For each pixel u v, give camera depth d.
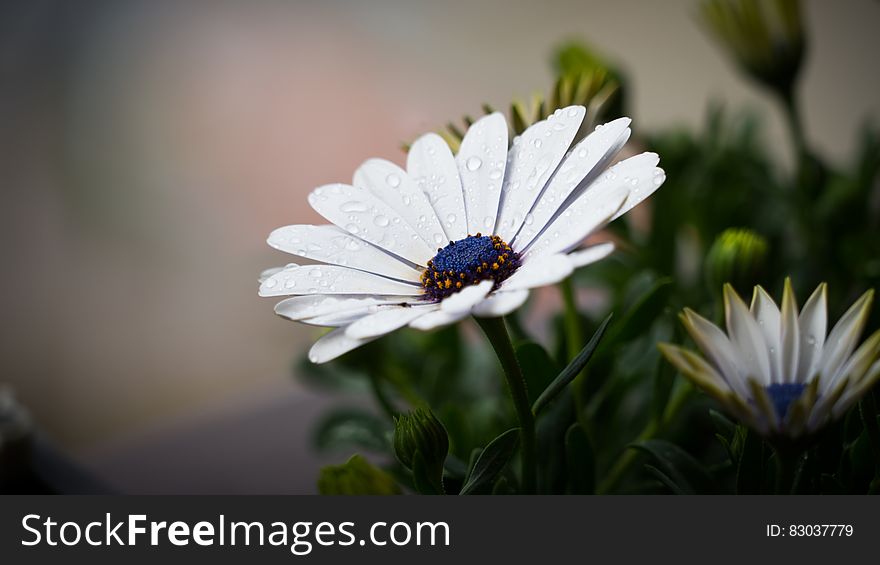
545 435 0.37
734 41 0.45
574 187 0.34
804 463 0.34
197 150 1.17
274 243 0.35
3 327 1.09
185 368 1.03
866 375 0.31
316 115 1.16
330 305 0.33
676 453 0.34
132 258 1.14
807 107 1.09
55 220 1.17
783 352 0.32
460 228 0.35
